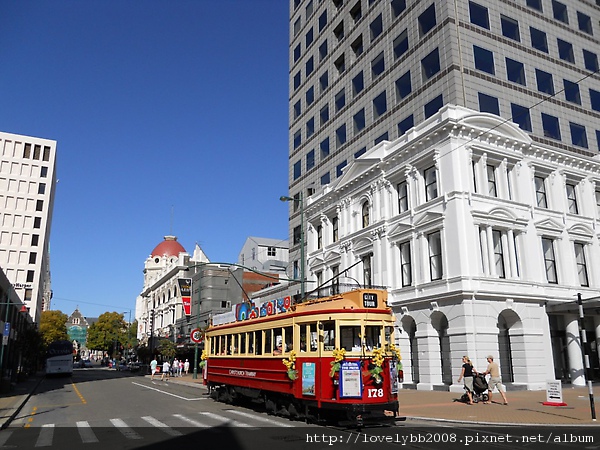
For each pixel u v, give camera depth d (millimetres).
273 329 15719
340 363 12703
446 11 28859
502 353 25062
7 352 41594
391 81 33094
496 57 29812
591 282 29062
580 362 26062
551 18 33656
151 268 101312
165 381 40906
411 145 27750
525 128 29750
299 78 46469
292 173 45531
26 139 80875
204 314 64875
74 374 60781
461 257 23922
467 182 25234
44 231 78812
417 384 25500
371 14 36250
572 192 30516
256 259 72625
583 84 33938
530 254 26438
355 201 33156
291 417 14727
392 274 28891
